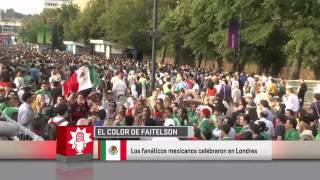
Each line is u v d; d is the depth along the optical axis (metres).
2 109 13.35
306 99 31.19
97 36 117.19
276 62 55.19
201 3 52.72
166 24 67.75
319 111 17.17
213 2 50.38
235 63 53.38
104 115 13.11
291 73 48.09
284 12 44.62
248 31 49.53
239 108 15.53
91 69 16.94
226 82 24.59
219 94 23.50
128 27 87.88
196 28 59.47
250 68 64.00
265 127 12.85
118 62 55.69
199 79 33.12
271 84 25.59
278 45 51.66
